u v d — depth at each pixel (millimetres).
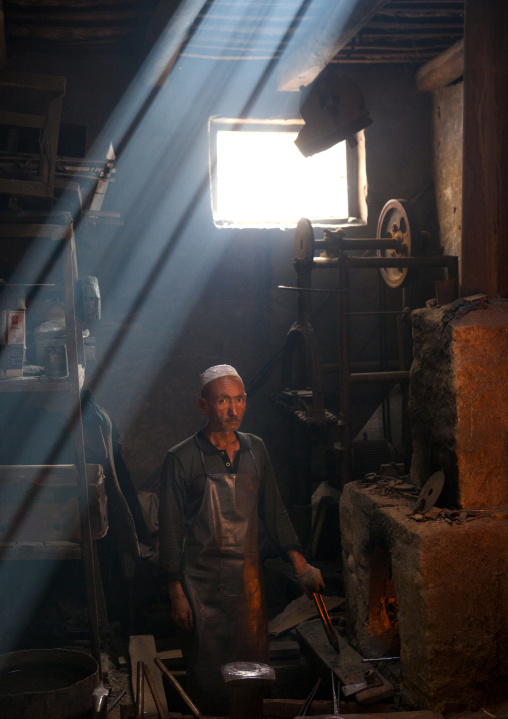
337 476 5254
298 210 5695
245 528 3215
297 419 4930
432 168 5715
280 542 3402
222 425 3248
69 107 5133
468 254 3555
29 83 2947
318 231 5707
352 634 3668
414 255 4832
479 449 3170
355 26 4117
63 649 3045
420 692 2994
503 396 3176
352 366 5766
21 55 5023
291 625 4035
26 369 3256
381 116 5656
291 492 5590
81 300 3182
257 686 2219
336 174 5734
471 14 3504
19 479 3113
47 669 3045
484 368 3150
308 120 4480
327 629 3445
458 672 2949
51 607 3922
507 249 3490
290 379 5414
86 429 3627
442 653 2930
